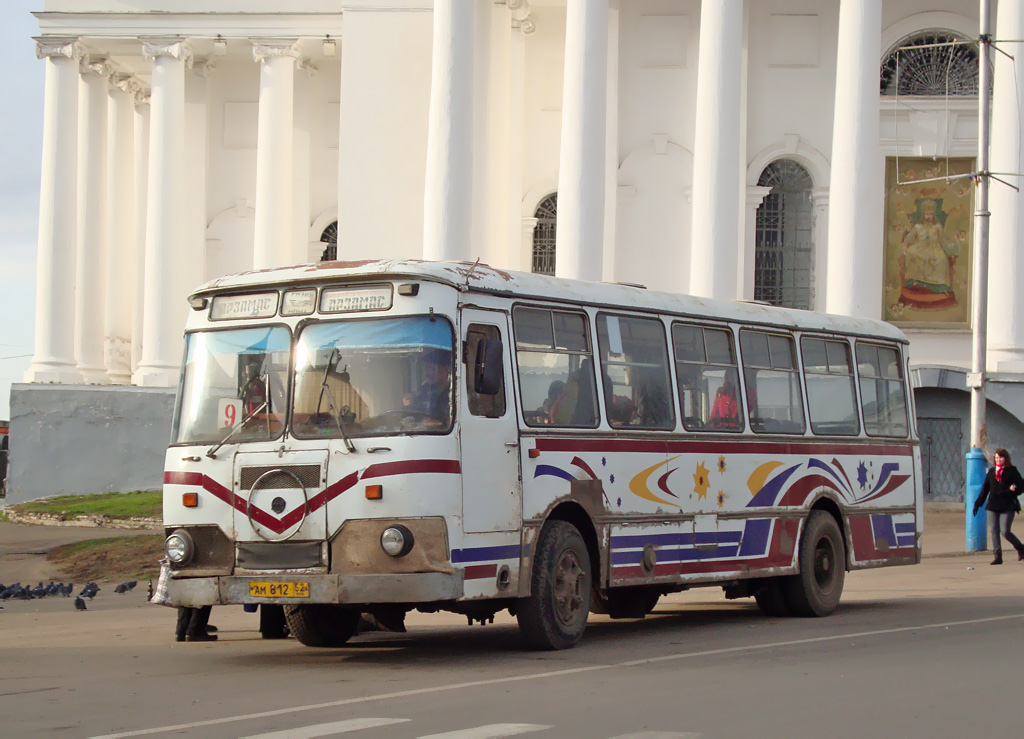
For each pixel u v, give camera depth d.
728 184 25.86
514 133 31.00
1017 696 7.81
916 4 29.94
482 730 6.70
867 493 14.23
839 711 7.29
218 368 10.13
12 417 31.98
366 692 8.20
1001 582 16.67
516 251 31.05
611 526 10.93
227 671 9.41
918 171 29.77
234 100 34.97
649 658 9.84
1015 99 27.22
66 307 32.97
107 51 34.03
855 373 14.25
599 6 25.78
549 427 10.37
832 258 26.41
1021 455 28.55
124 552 21.77
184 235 32.81
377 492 9.24
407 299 9.57
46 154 33.12
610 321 11.22
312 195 34.88
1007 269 27.56
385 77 30.55
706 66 26.06
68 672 9.45
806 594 13.21
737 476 12.42
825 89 30.02
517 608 10.26
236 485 9.70
